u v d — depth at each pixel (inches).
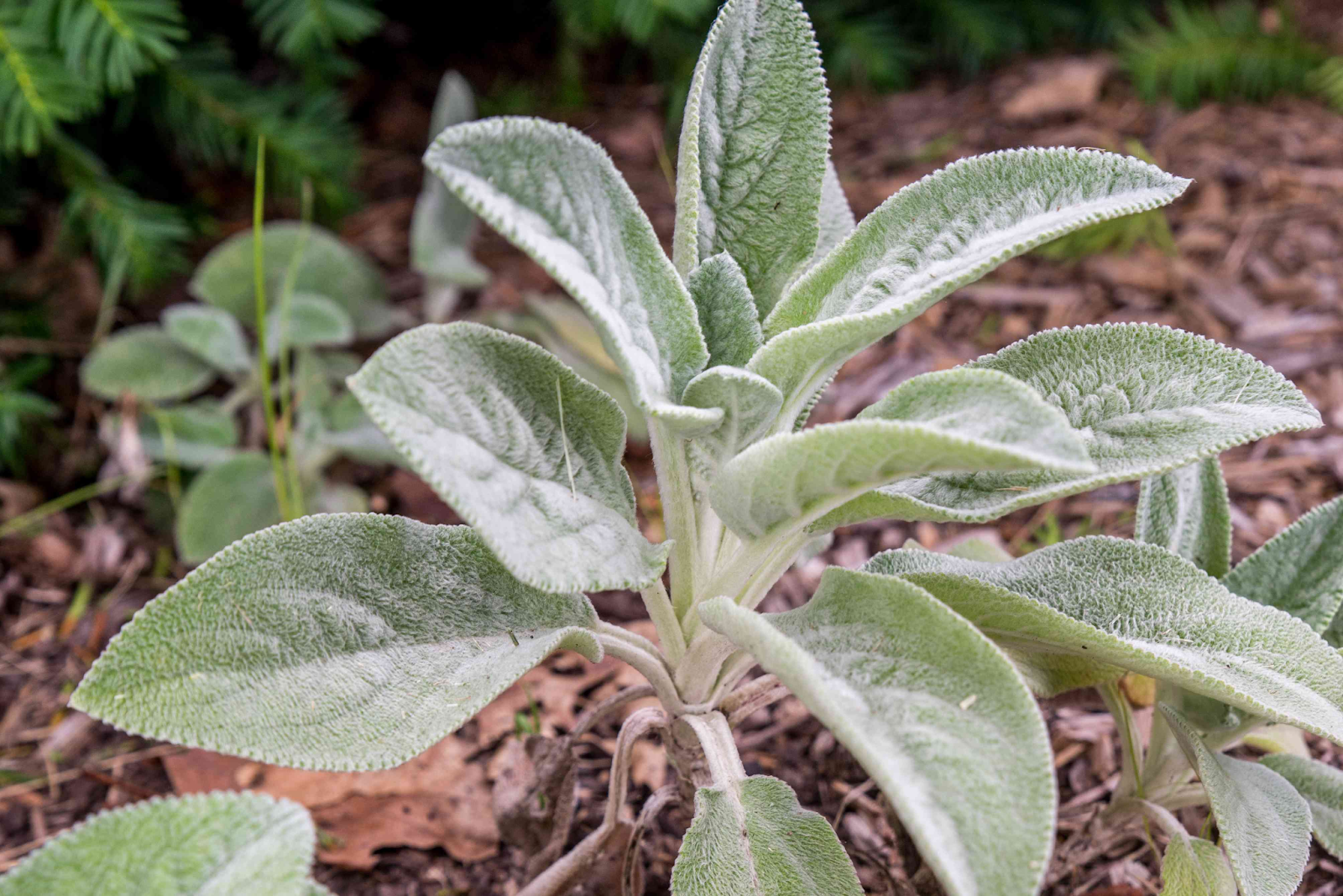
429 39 55.4
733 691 27.1
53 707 32.7
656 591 25.7
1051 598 26.0
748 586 26.0
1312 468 35.5
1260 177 45.1
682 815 30.2
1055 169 24.9
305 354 37.5
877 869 28.4
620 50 54.4
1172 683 27.1
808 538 25.9
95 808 30.9
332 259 39.6
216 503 35.0
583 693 32.6
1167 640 25.6
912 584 24.1
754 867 25.3
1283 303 39.8
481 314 41.3
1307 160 45.8
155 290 42.8
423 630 25.2
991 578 26.2
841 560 34.8
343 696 24.5
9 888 22.8
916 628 23.8
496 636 25.5
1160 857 28.2
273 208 46.6
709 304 25.4
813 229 26.2
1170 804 28.2
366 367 23.0
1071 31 54.3
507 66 54.8
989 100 50.9
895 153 48.4
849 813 30.2
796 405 25.5
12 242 41.4
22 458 37.1
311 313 37.2
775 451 23.6
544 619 25.7
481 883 29.7
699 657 26.0
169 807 23.1
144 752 31.8
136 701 23.6
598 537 24.4
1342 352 37.5
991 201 25.1
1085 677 27.0
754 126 25.9
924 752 23.0
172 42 39.6
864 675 23.7
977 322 40.9
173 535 36.4
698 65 25.2
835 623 24.4
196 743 23.7
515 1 54.7
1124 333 25.6
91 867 22.9
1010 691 23.0
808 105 25.9
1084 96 49.8
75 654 33.8
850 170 47.7
